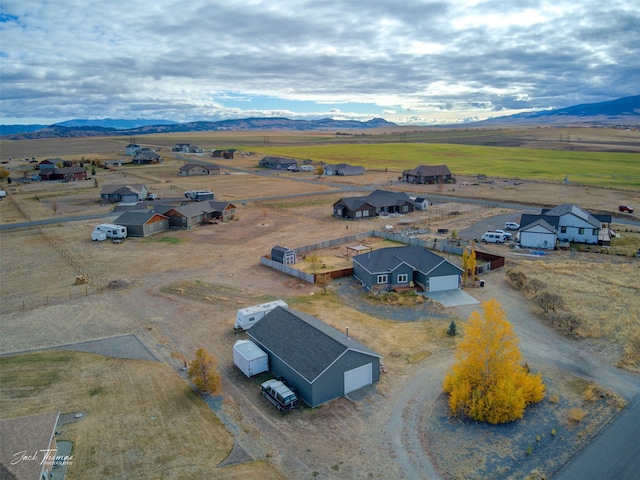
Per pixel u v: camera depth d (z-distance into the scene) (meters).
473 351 30.16
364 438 27.69
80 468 24.59
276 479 24.22
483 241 70.12
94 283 54.50
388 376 34.22
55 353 37.69
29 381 33.47
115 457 25.50
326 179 141.62
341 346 31.77
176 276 56.69
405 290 50.44
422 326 42.31
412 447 26.94
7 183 132.38
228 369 35.41
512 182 127.56
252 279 55.34
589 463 25.50
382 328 41.84
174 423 28.69
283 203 103.62
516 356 30.33
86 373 34.56
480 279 53.66
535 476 24.69
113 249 69.00
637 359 35.72
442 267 50.16
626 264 58.03
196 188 124.62
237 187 126.31
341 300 48.44
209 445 26.77
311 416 29.77
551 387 32.53
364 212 88.88
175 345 39.19
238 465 25.16
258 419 29.45
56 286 53.78
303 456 26.11
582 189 114.31
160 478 24.02
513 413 28.81
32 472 21.83
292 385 32.53
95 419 28.91
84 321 44.06
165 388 32.56
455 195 110.06
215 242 72.50
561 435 27.75
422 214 91.19
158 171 159.88
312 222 85.69
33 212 94.62
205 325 42.88
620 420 28.92
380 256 53.28
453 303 47.19
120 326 42.88
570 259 60.91
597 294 48.12
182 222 81.25
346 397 31.73
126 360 36.56
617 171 150.38
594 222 67.69
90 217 89.94
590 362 35.66
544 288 48.62
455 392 29.58
